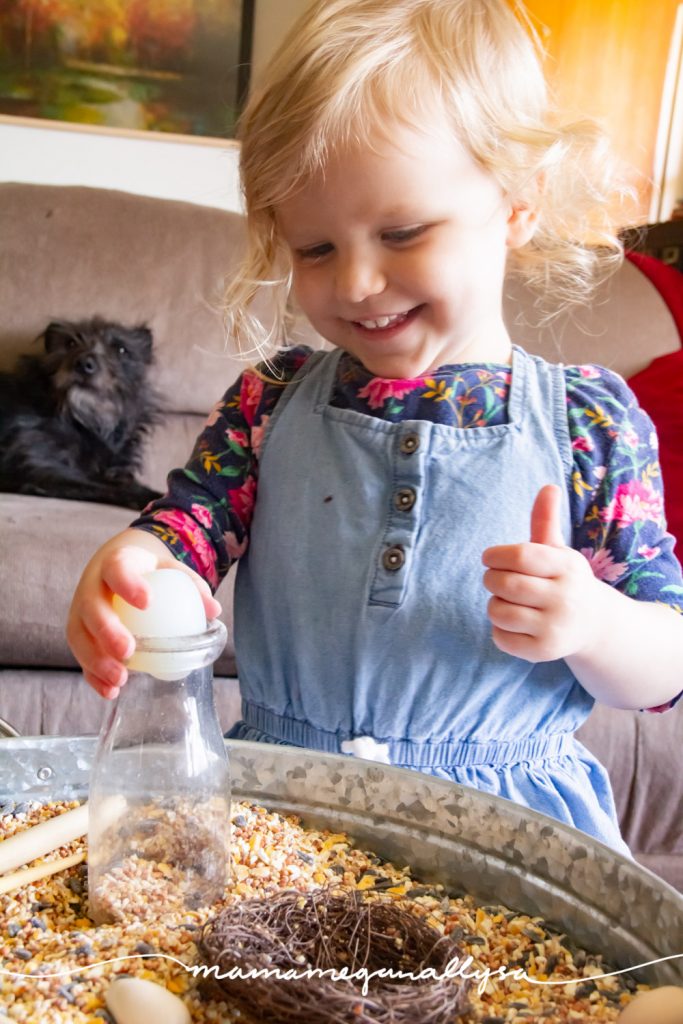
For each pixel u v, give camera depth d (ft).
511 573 2.15
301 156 2.39
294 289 2.64
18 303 7.19
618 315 7.07
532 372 2.92
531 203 2.81
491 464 2.72
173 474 3.04
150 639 1.69
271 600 2.81
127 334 7.11
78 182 9.38
